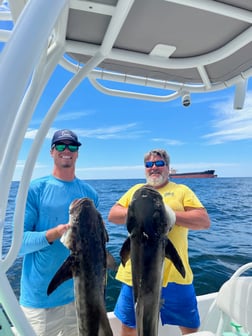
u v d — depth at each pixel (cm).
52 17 67
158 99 256
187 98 253
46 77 137
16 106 63
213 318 255
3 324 102
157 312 138
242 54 209
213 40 188
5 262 122
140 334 133
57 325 198
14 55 63
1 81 62
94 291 136
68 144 216
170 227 148
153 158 228
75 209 147
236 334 209
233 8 141
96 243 143
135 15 162
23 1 111
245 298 204
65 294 200
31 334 96
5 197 98
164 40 187
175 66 207
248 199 2283
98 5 138
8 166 100
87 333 132
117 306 237
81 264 138
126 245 147
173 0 134
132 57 199
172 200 217
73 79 156
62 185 215
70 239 141
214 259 835
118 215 210
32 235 186
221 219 1658
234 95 245
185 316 216
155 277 138
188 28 174
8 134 63
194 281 650
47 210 205
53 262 196
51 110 148
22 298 204
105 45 159
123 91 244
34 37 64
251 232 1302
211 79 242
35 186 209
